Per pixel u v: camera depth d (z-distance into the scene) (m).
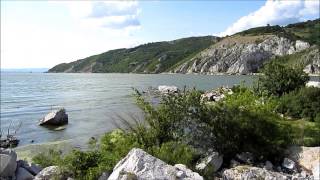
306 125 21.77
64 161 14.20
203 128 16.89
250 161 16.61
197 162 15.30
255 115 17.84
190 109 17.08
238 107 18.75
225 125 16.91
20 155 24.64
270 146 17.03
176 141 16.39
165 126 16.86
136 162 11.63
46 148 27.05
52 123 39.19
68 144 28.44
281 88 31.80
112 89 97.75
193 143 16.67
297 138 18.89
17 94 83.06
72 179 12.95
